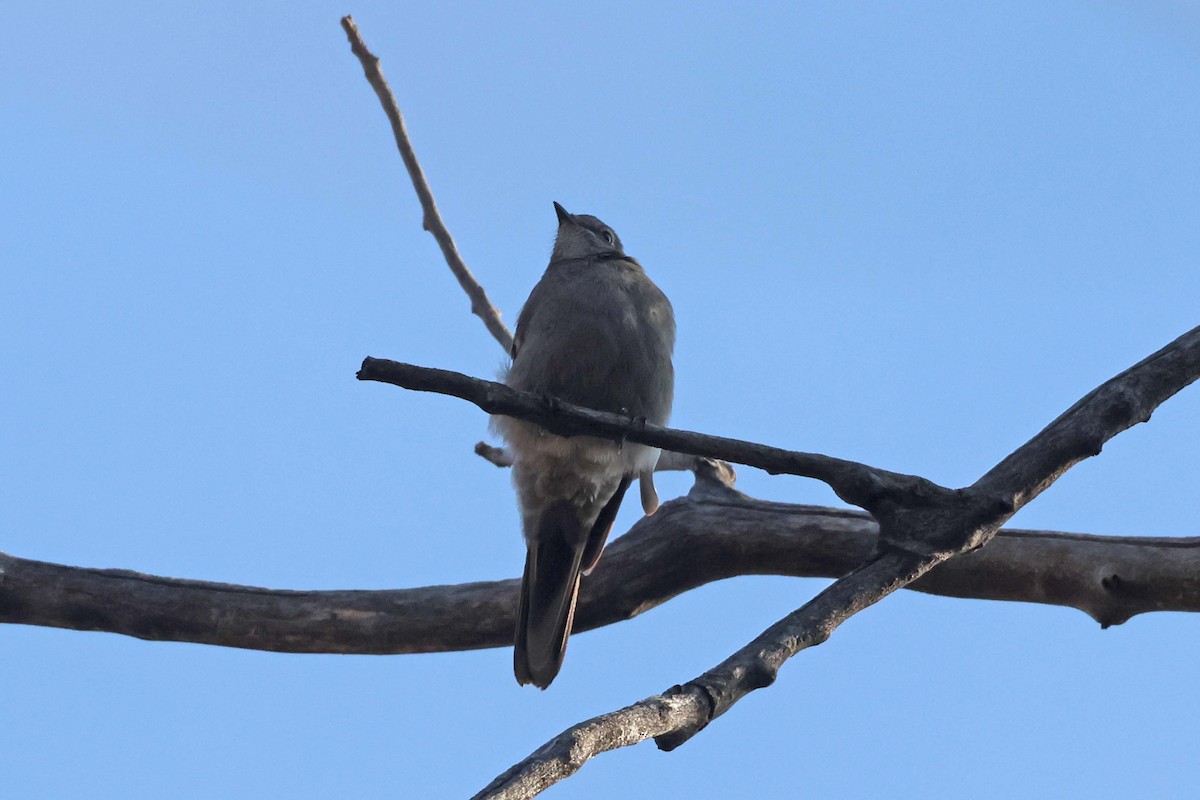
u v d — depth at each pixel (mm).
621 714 5641
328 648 11531
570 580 11859
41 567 11367
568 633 11719
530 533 12312
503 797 5078
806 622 6887
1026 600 10859
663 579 11609
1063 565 10594
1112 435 8336
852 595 7164
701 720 5996
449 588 11695
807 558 11273
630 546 11727
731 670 6266
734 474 12219
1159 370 8586
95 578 11383
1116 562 10430
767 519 11406
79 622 11367
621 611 11766
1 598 11242
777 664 6480
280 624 11406
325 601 11492
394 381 7293
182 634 11406
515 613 11555
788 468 7637
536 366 11891
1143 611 10500
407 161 14234
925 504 7609
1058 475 8172
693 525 11516
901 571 7398
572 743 5379
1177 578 10227
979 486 8016
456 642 11602
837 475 7609
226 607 11383
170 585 11445
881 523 7629
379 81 13781
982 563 10773
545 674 11477
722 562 11492
